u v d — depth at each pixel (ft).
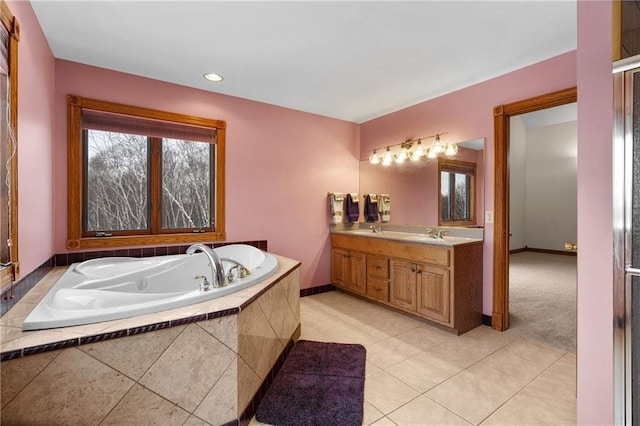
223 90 10.04
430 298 9.06
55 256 7.83
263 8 5.88
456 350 7.64
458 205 9.93
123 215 9.06
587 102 4.34
